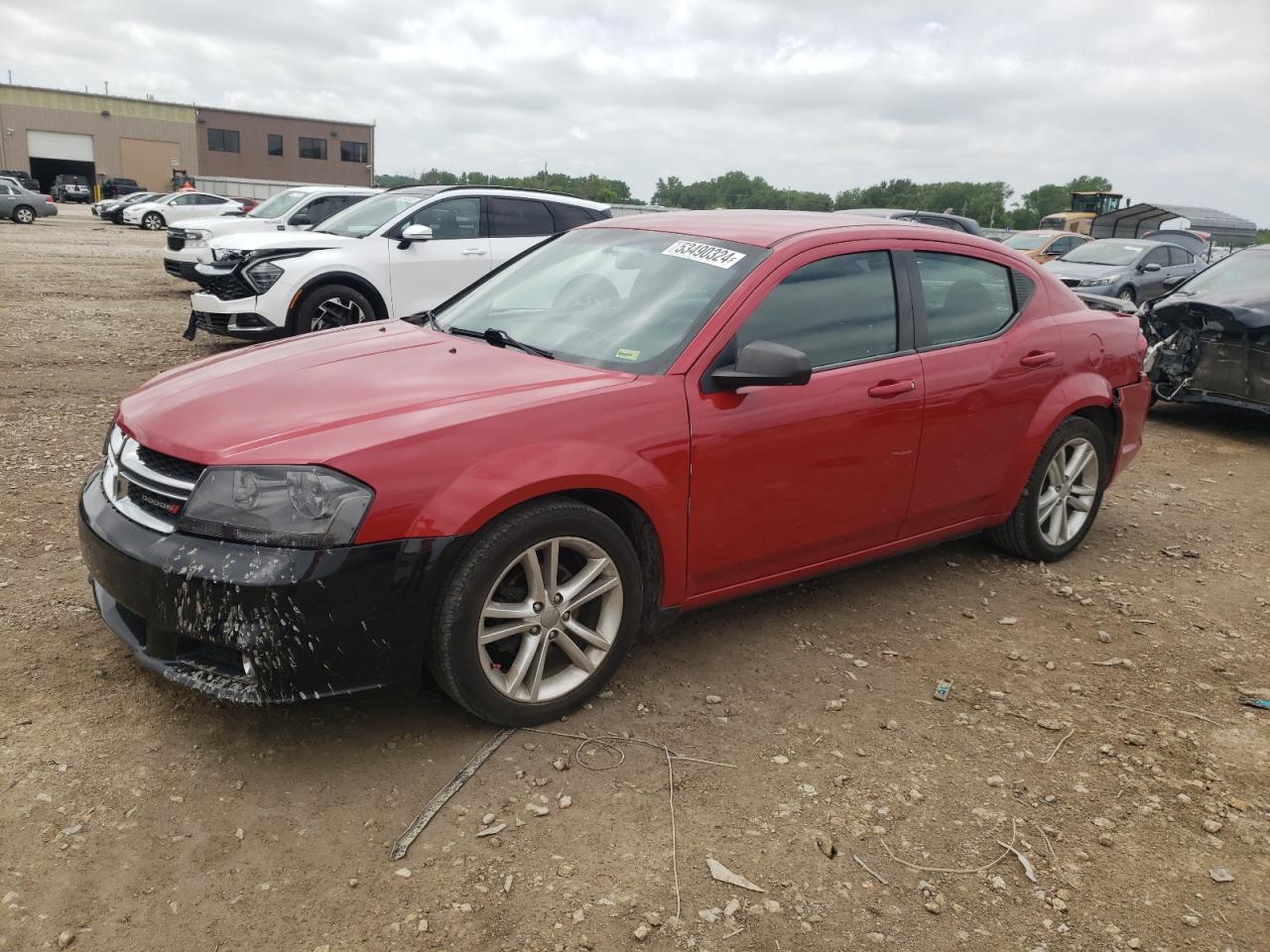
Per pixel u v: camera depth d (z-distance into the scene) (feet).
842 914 7.86
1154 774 10.11
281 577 8.39
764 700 11.08
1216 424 28.71
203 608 8.55
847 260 12.42
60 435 19.90
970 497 14.08
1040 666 12.40
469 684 9.48
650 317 11.44
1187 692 11.93
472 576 9.18
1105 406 15.57
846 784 9.58
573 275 12.98
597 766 9.60
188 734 9.68
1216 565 16.48
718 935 7.55
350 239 30.37
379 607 8.82
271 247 29.17
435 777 9.25
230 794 8.82
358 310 30.09
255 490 8.61
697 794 9.25
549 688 10.26
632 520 10.56
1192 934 7.88
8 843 7.98
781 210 14.80
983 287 14.16
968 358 13.41
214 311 28.63
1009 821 9.18
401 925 7.43
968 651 12.71
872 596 14.29
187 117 222.48
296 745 9.63
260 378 10.52
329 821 8.55
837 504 12.19
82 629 11.56
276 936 7.27
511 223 33.01
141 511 9.34
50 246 76.95
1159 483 21.80
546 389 10.08
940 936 7.71
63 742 9.37
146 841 8.14
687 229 13.07
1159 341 27.71
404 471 8.83
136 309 40.98
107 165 216.95
